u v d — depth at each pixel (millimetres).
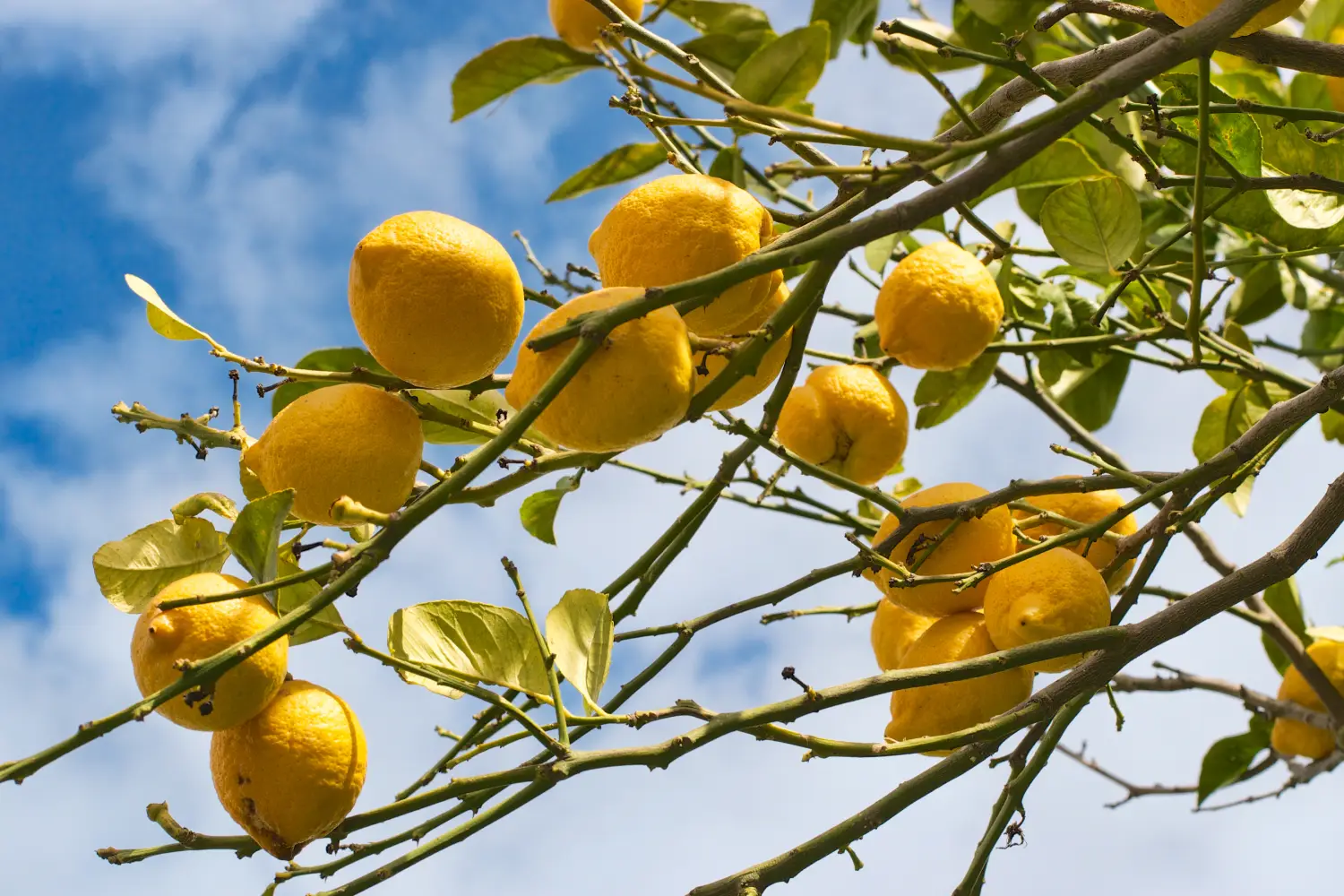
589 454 1457
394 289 1396
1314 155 1604
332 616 1426
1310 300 2002
